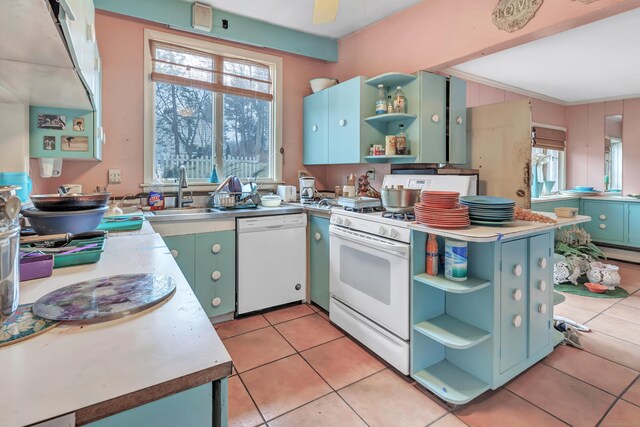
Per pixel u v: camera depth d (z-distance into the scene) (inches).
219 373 20.5
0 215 25.3
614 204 170.9
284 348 84.0
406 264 69.7
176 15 102.6
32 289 32.0
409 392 67.4
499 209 63.4
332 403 64.2
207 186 114.6
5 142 68.7
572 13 70.2
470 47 89.1
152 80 104.7
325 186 143.7
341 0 101.7
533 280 72.5
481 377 67.3
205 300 94.4
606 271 126.2
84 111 78.5
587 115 195.0
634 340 87.4
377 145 103.7
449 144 103.0
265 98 126.0
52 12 28.8
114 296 29.8
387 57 113.4
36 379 18.5
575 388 68.0
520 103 93.7
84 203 51.4
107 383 18.4
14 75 47.3
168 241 88.3
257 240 101.3
